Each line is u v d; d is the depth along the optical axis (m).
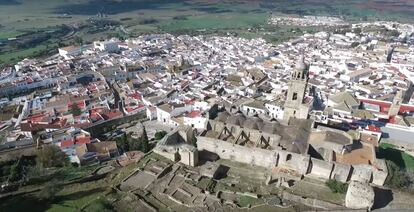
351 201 74.31
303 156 85.12
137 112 161.00
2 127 149.75
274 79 192.38
